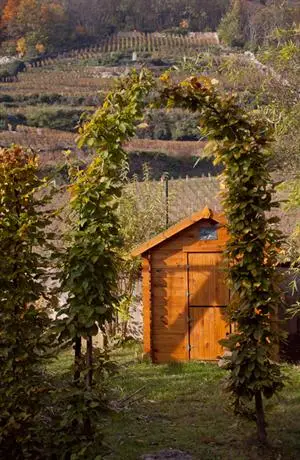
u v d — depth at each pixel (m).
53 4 76.44
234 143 8.79
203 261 15.91
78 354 7.91
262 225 8.85
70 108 55.59
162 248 16.11
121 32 80.19
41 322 7.96
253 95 10.11
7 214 7.96
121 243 7.96
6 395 7.52
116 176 8.06
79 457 7.38
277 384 8.82
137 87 8.09
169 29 79.19
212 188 25.95
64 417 7.47
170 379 13.55
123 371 14.39
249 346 8.77
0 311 7.83
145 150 43.03
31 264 7.93
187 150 43.84
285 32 9.77
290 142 10.38
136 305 17.80
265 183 8.84
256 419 9.01
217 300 15.81
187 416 10.77
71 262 7.79
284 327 16.56
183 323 15.93
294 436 9.41
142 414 10.88
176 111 47.50
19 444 7.64
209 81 8.87
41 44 74.25
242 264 8.79
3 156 8.12
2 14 75.25
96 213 7.88
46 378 7.93
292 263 10.76
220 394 12.01
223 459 8.59
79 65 71.44
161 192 19.97
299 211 11.58
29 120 54.47
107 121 7.99
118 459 8.55
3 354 7.56
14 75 68.81
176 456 8.64
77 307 7.65
